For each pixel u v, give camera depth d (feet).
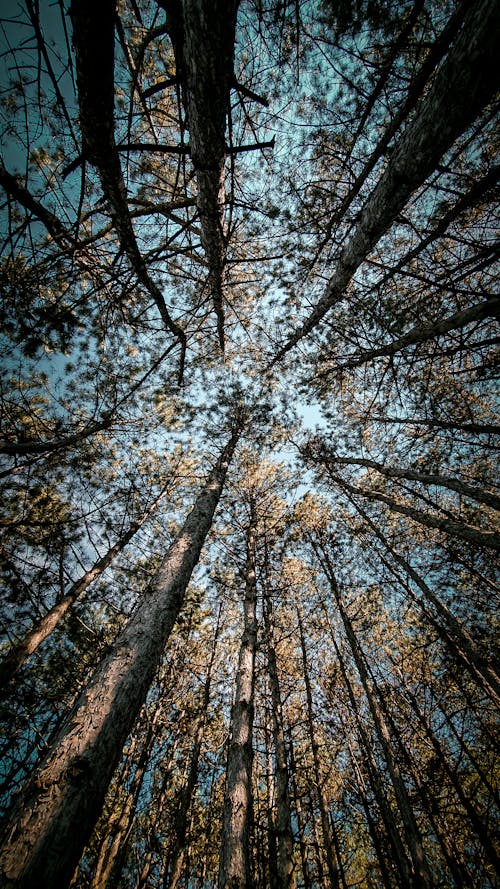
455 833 21.12
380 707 21.81
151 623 9.80
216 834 27.48
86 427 18.25
